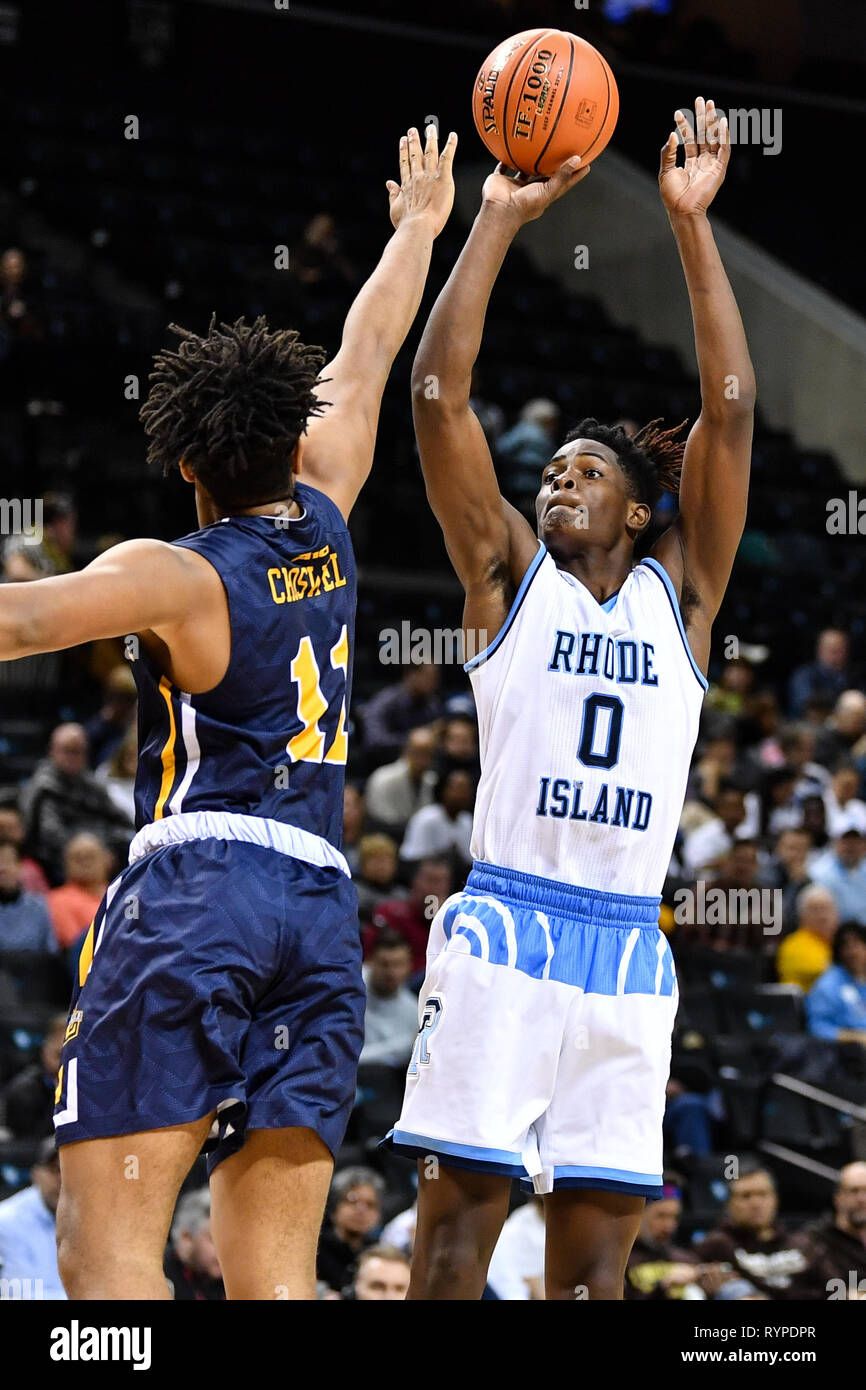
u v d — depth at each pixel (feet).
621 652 9.16
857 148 45.93
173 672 7.60
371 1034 22.61
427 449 9.21
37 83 45.98
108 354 36.99
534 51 9.50
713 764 30.91
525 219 9.45
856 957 26.25
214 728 7.60
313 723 7.84
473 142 48.39
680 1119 23.48
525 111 9.43
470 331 9.16
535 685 9.06
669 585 9.46
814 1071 24.81
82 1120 7.23
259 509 8.00
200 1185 18.86
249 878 7.48
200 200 44.70
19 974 22.29
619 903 9.03
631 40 46.62
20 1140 19.88
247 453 7.86
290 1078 7.47
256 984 7.44
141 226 42.86
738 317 9.71
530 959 8.80
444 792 27.55
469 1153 8.58
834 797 31.37
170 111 47.37
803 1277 19.27
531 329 45.09
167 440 8.05
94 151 44.57
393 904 24.07
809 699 34.50
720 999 26.03
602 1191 8.84
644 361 44.70
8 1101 20.16
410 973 23.61
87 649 30.71
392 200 10.09
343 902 7.79
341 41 48.42
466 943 8.84
